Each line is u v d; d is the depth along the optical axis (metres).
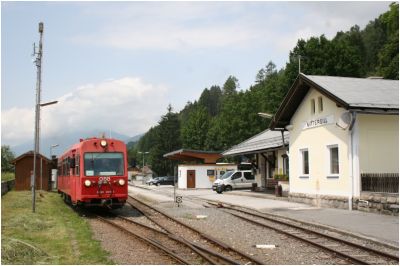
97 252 12.27
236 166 56.38
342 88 23.95
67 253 12.19
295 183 27.55
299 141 27.12
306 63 55.66
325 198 24.08
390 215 19.27
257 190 38.47
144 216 22.02
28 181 43.72
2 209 22.75
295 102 27.03
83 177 22.03
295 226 16.64
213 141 87.62
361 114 21.97
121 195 22.44
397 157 22.39
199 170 55.88
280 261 11.22
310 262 11.08
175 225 18.20
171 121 101.94
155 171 102.31
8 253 11.05
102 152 22.70
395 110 21.72
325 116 24.31
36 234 15.52
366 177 21.39
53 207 26.19
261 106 75.56
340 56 55.22
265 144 35.59
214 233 15.84
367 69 82.38
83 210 25.25
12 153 71.88
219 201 30.23
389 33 49.78
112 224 18.53
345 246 13.05
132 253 12.19
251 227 17.16
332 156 24.16
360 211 21.17
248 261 11.12
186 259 11.27
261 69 120.06
